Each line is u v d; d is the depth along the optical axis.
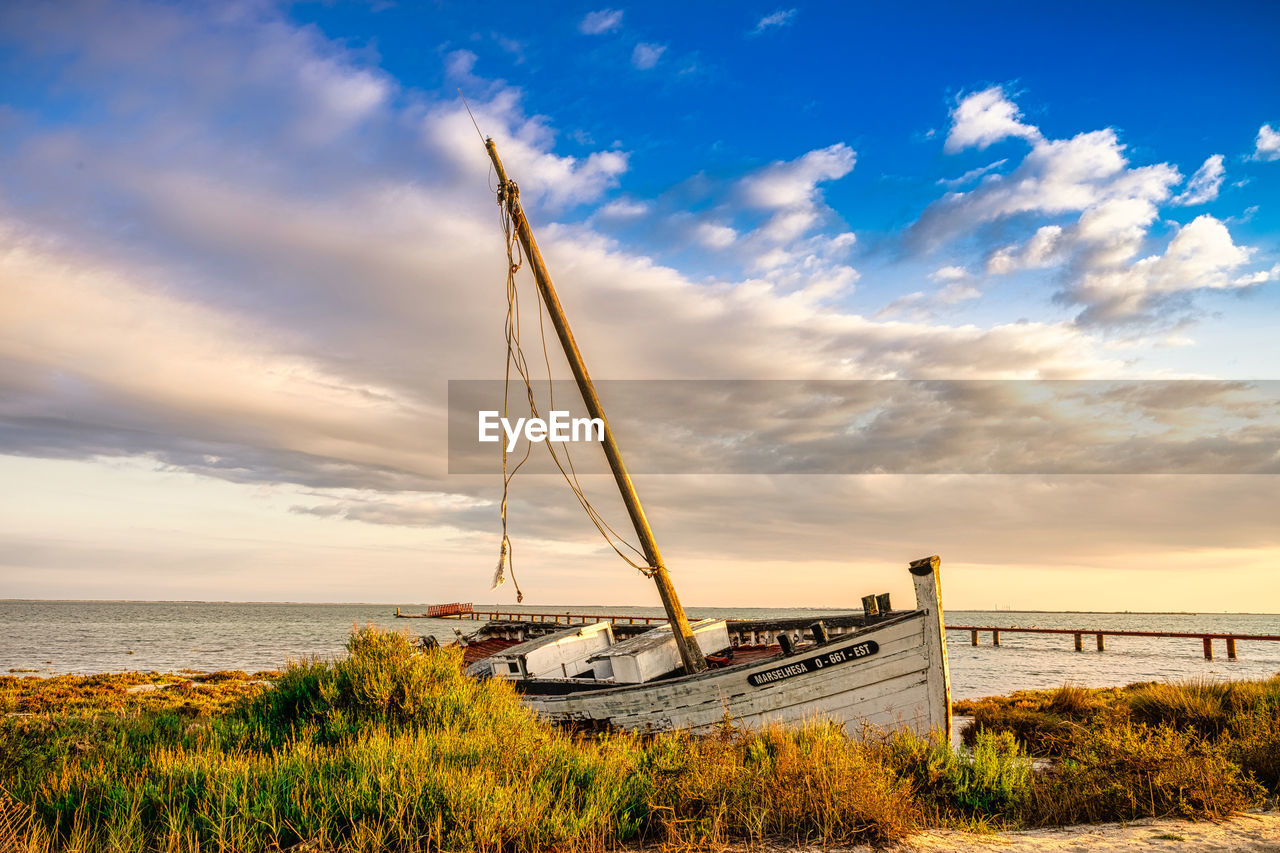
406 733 8.25
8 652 43.28
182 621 115.00
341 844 5.30
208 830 5.44
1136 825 6.11
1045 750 11.51
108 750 7.85
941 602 10.38
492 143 13.55
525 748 7.43
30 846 4.91
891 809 5.93
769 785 6.37
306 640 62.84
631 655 12.35
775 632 15.36
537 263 13.52
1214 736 10.41
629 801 6.32
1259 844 5.45
